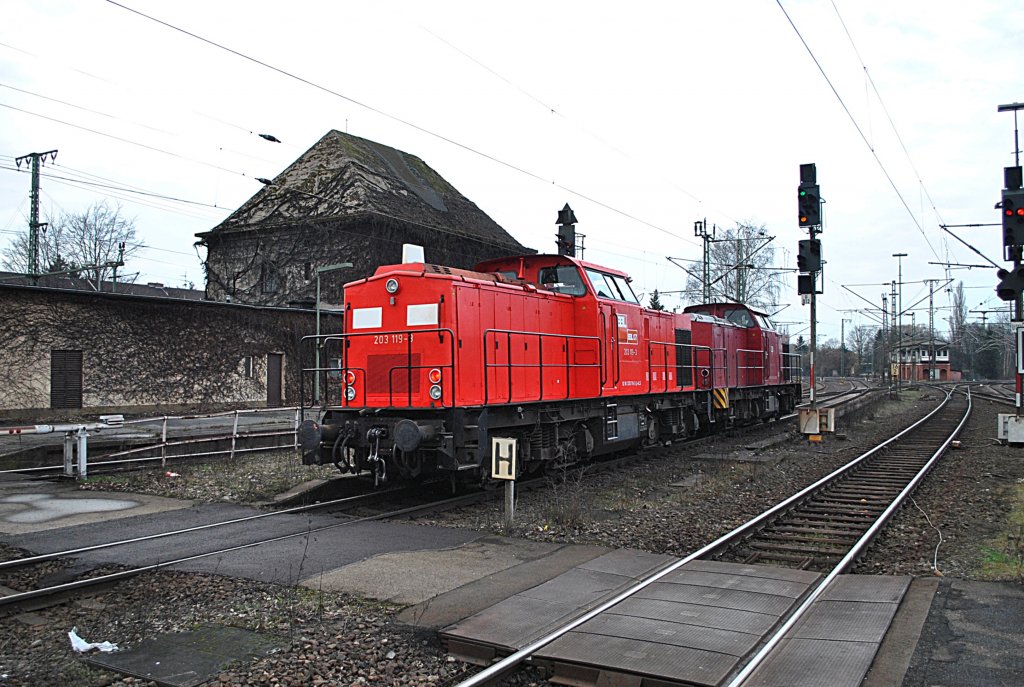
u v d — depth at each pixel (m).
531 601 6.96
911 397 54.28
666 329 19.17
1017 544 8.74
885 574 8.10
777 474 15.47
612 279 16.72
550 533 9.84
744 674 5.19
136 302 27.86
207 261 42.25
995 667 5.30
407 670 5.68
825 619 6.39
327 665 5.74
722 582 7.57
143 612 7.03
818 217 21.17
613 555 8.76
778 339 29.92
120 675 5.70
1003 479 14.68
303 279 39.03
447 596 7.13
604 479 14.53
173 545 9.27
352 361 12.78
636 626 6.26
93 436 18.41
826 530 10.47
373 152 45.16
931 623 6.23
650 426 18.44
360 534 9.83
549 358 14.34
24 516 11.11
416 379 11.97
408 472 11.40
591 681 5.41
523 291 13.76
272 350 32.47
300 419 12.80
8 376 24.64
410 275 12.22
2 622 6.98
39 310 25.41
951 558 8.59
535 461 13.95
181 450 17.50
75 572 8.22
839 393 57.53
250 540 9.51
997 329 104.50
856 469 16.39
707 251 42.47
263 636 6.34
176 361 29.11
